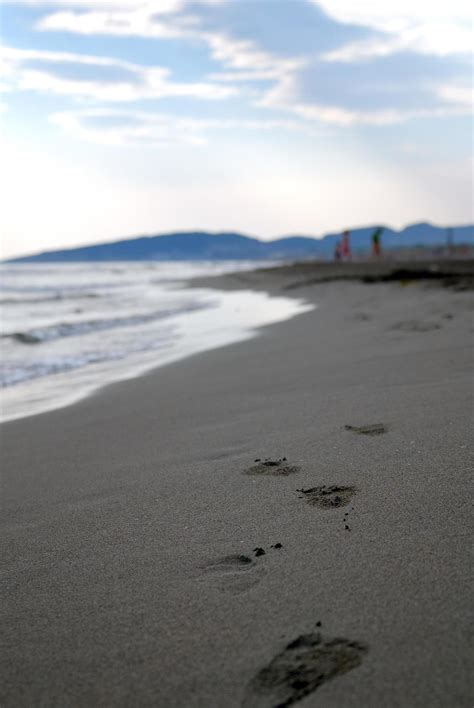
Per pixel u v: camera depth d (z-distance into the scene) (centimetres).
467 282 1638
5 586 212
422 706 134
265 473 298
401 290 1680
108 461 363
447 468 270
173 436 405
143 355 895
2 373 811
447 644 152
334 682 144
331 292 2075
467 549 197
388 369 541
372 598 175
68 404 573
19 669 164
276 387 534
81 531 254
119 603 191
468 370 487
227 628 170
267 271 4681
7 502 307
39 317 1716
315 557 204
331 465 296
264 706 139
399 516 228
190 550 222
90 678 157
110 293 3098
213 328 1229
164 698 146
